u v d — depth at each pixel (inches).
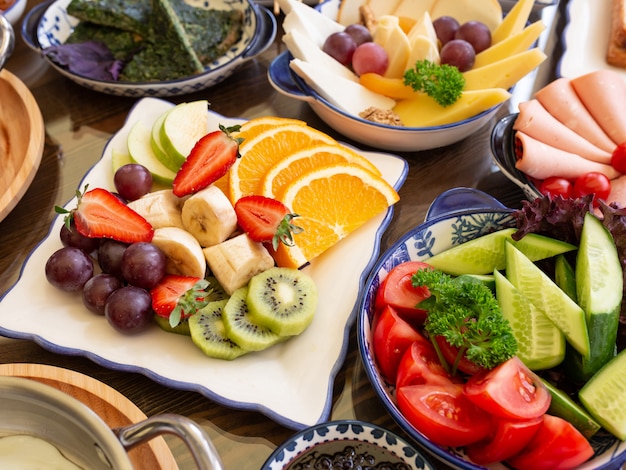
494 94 22.5
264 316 18.4
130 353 18.4
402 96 24.0
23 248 21.4
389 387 18.1
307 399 17.7
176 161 21.8
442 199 20.7
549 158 21.5
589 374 17.3
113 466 14.2
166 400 18.4
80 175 23.2
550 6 28.6
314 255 20.2
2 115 23.6
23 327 18.7
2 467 15.2
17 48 27.2
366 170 21.2
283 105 25.5
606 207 18.8
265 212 19.5
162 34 25.8
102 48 25.7
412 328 18.0
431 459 17.4
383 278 18.9
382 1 26.7
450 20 25.6
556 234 19.2
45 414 15.0
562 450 16.1
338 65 24.8
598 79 23.5
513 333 17.7
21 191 21.4
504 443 16.2
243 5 27.1
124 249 19.2
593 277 17.9
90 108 25.1
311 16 25.4
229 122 23.3
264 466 16.1
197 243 19.5
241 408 17.6
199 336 18.3
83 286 19.2
